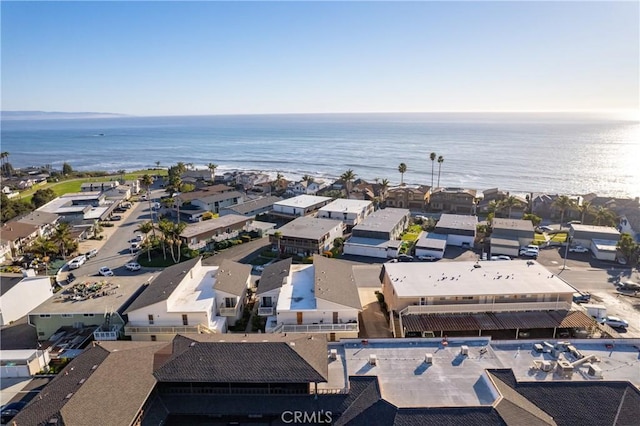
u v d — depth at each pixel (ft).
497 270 176.04
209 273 187.83
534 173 623.36
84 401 93.76
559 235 291.38
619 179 573.33
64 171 623.36
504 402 90.63
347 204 342.23
